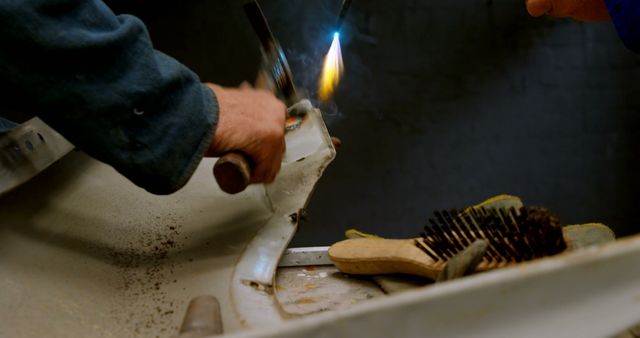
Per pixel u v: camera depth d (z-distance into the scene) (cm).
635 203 278
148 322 50
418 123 274
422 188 278
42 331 46
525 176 278
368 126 272
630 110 272
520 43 268
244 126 57
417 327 27
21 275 51
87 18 50
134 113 51
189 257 61
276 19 260
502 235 53
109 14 52
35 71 48
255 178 61
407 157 276
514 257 51
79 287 53
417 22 266
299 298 64
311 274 72
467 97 272
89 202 67
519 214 56
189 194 74
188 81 55
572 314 29
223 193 74
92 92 49
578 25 265
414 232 280
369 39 266
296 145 81
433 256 58
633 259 29
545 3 91
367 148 274
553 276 28
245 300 52
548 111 273
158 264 60
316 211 277
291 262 75
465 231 56
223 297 53
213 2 256
